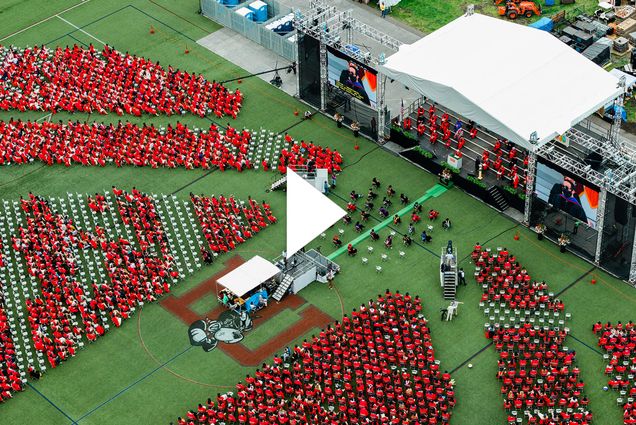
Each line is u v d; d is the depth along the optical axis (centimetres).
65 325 14038
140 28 19238
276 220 15375
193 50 18600
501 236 14900
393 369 13112
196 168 16375
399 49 16012
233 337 13875
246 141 16588
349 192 15688
